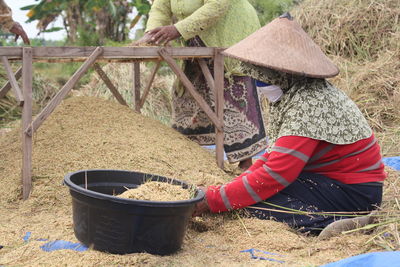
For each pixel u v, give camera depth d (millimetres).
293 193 2229
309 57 2090
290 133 2090
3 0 3111
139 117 3199
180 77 2906
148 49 2738
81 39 7484
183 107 3373
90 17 8000
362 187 2182
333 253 1935
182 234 1929
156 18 3377
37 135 2846
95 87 5637
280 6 6938
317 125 2092
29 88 2410
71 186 1828
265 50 2088
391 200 2402
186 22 2996
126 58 2953
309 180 2209
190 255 1911
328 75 2057
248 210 2240
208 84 3074
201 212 2209
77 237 1939
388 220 2098
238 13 3168
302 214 2205
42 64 8633
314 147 2105
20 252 1869
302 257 1920
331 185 2191
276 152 2107
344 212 2176
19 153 2820
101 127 2969
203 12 2984
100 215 1821
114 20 7824
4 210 2367
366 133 2199
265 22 6855
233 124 3217
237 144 3240
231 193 2168
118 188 2160
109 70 5688
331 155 2176
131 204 1768
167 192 2000
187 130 3381
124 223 1810
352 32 5422
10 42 8391
